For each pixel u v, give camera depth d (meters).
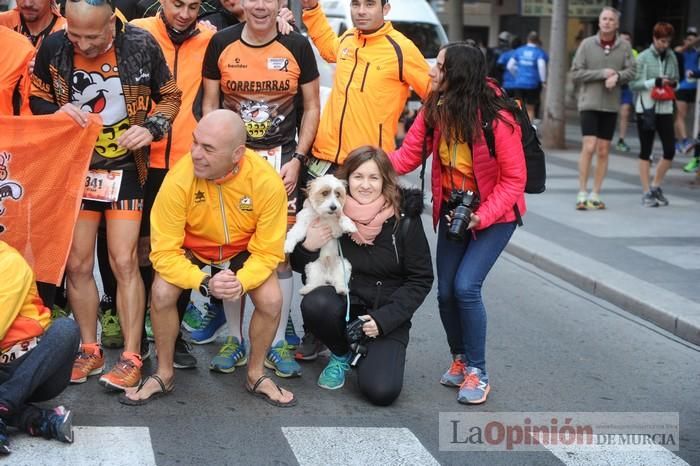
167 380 5.06
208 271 7.71
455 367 5.52
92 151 4.89
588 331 6.88
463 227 4.87
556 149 17.11
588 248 9.10
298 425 4.80
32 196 4.89
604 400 5.43
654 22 23.73
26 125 4.81
